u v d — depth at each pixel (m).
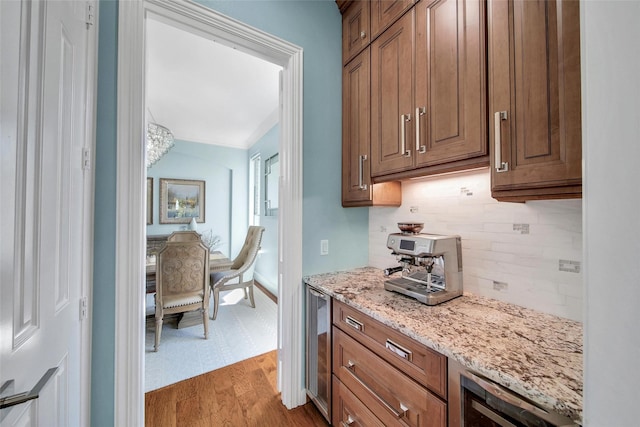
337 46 1.82
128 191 1.13
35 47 0.65
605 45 0.38
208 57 2.32
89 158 1.02
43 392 0.71
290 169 1.64
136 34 1.15
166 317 2.94
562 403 0.56
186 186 4.73
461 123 1.08
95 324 1.07
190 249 2.43
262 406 1.65
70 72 0.87
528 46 0.85
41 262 0.69
